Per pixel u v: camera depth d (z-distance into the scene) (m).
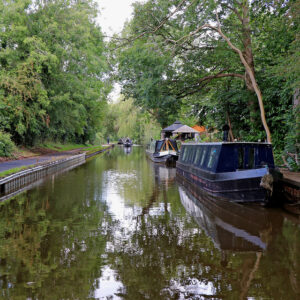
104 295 4.79
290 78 13.43
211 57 19.25
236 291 4.93
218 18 17.55
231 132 22.20
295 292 4.89
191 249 6.73
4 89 23.61
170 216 9.52
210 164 12.88
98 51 31.38
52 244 7.02
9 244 7.02
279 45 16.80
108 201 11.68
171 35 20.16
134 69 19.11
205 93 23.20
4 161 21.20
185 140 32.19
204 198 12.28
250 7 15.79
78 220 9.06
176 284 5.15
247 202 10.60
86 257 6.26
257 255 6.39
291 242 7.16
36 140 31.05
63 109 30.16
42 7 26.39
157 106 20.03
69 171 21.47
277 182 10.08
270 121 18.73
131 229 8.19
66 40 26.42
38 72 24.09
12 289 4.96
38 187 14.77
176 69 20.02
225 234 7.77
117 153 44.72
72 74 28.97
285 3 13.82
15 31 23.50
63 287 5.04
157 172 21.39
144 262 6.02
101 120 56.44
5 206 10.80
